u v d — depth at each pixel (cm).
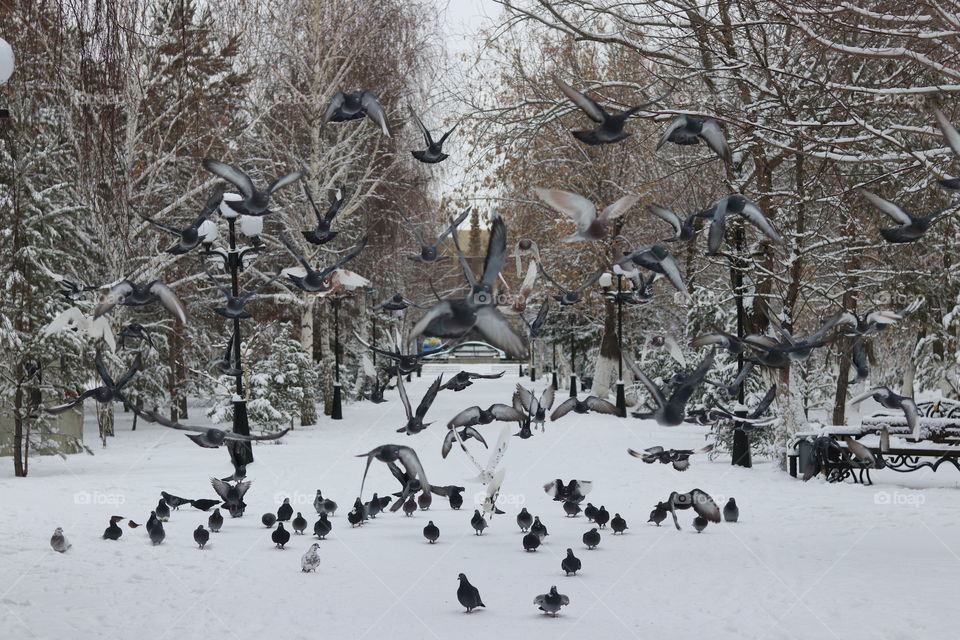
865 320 990
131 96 3102
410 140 4253
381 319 6412
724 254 2445
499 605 1069
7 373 2284
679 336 4319
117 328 3225
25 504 1778
